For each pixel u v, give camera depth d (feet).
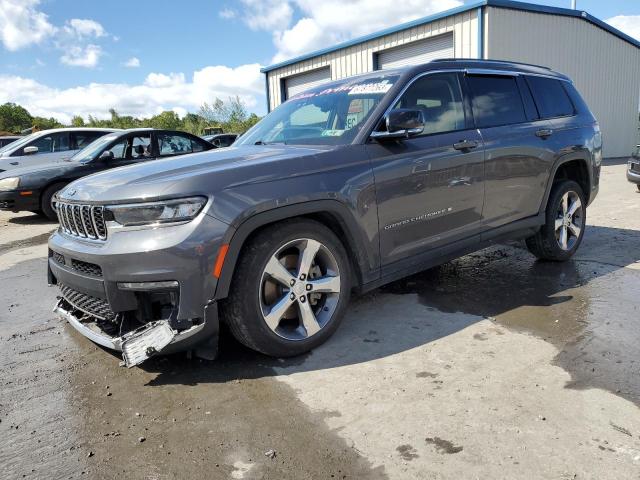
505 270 16.25
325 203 10.38
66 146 38.93
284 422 8.34
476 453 7.31
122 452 7.78
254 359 10.59
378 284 11.72
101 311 10.02
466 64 14.19
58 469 7.45
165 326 9.27
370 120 11.67
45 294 16.56
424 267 12.64
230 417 8.56
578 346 10.54
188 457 7.57
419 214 12.15
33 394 9.70
